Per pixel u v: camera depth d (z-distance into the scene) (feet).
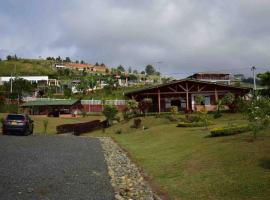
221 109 170.19
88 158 66.54
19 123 108.27
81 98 337.31
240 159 51.57
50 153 70.08
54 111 279.69
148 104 180.45
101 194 40.27
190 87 191.11
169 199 38.68
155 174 52.54
